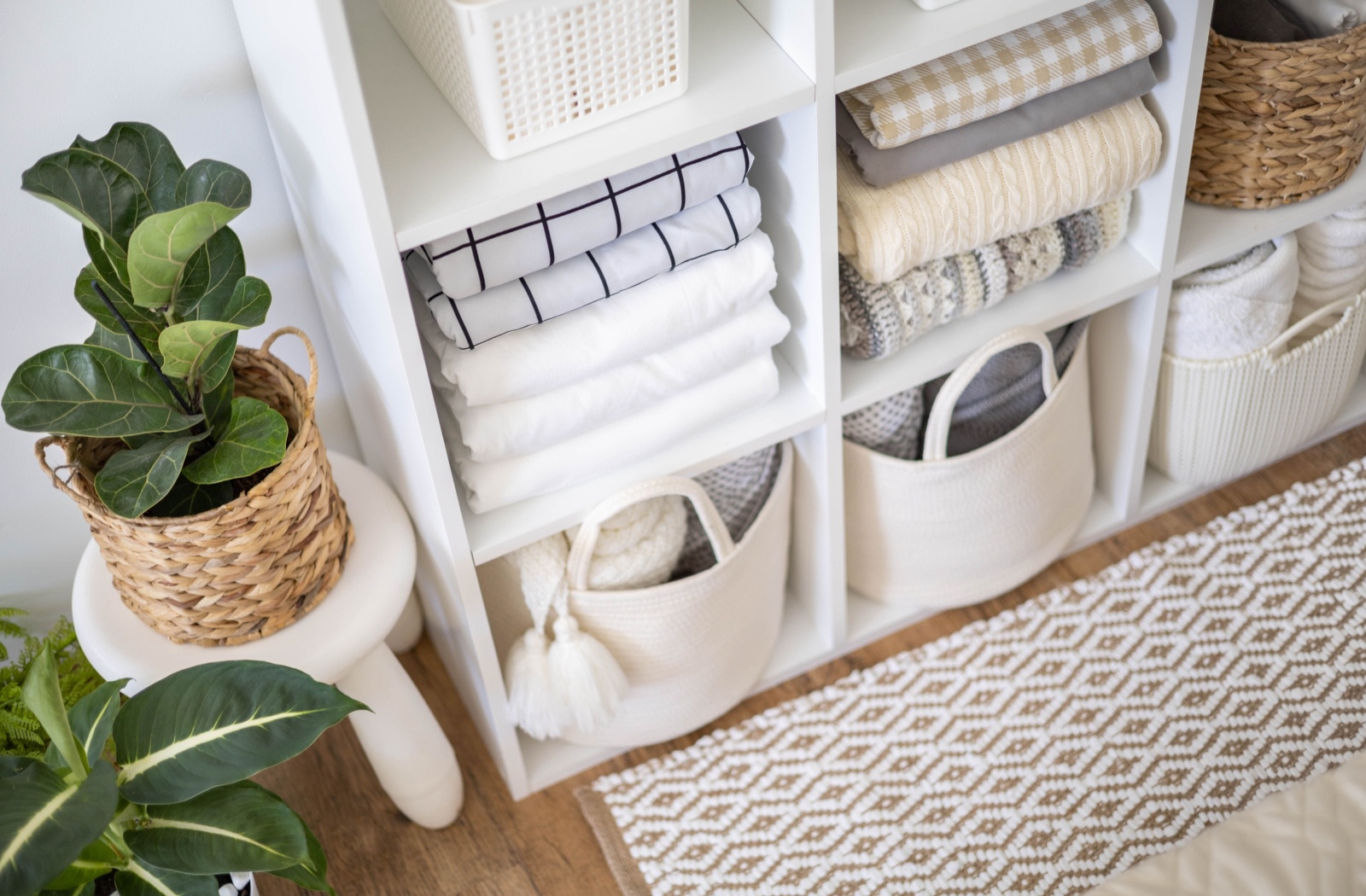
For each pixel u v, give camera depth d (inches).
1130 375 63.1
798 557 63.8
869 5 46.4
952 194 50.2
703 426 51.7
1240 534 67.2
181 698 38.6
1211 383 61.9
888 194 49.8
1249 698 60.6
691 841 58.3
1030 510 61.1
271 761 37.4
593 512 49.9
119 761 38.6
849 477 59.4
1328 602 63.8
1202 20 49.6
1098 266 58.6
